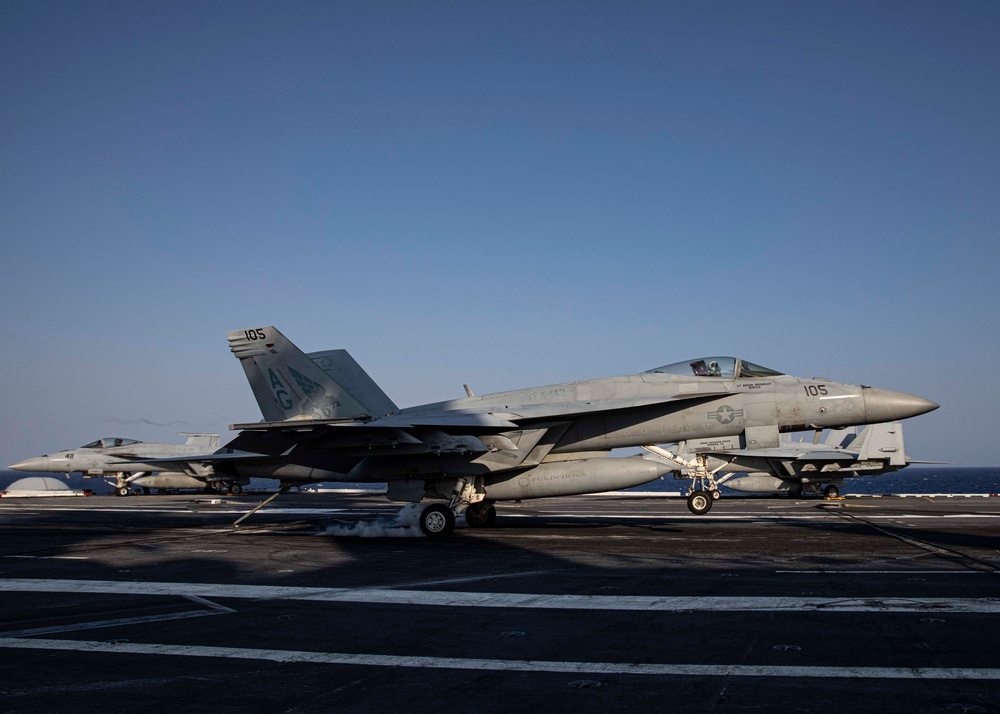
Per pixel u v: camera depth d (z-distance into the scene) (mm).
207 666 6371
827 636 7262
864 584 10297
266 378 20047
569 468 19359
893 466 41531
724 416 19156
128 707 5285
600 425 19547
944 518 24297
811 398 18969
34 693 5617
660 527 20438
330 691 5660
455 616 8375
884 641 7039
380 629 7754
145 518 26469
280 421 18156
